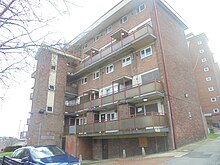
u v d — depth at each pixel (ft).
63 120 74.13
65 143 68.74
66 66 81.25
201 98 113.29
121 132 50.42
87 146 66.03
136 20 63.41
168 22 62.49
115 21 72.02
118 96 57.41
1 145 105.09
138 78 57.26
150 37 54.19
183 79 59.26
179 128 47.75
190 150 39.06
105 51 67.41
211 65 115.34
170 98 48.60
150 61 55.06
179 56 61.72
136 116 47.55
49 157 22.39
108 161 43.55
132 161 36.58
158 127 43.80
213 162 26.30
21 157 24.40
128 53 62.44
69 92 81.35
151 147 47.98
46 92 72.02
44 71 72.74
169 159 32.19
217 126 99.50
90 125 62.18
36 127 65.98
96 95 73.87
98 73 75.77
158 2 60.13
